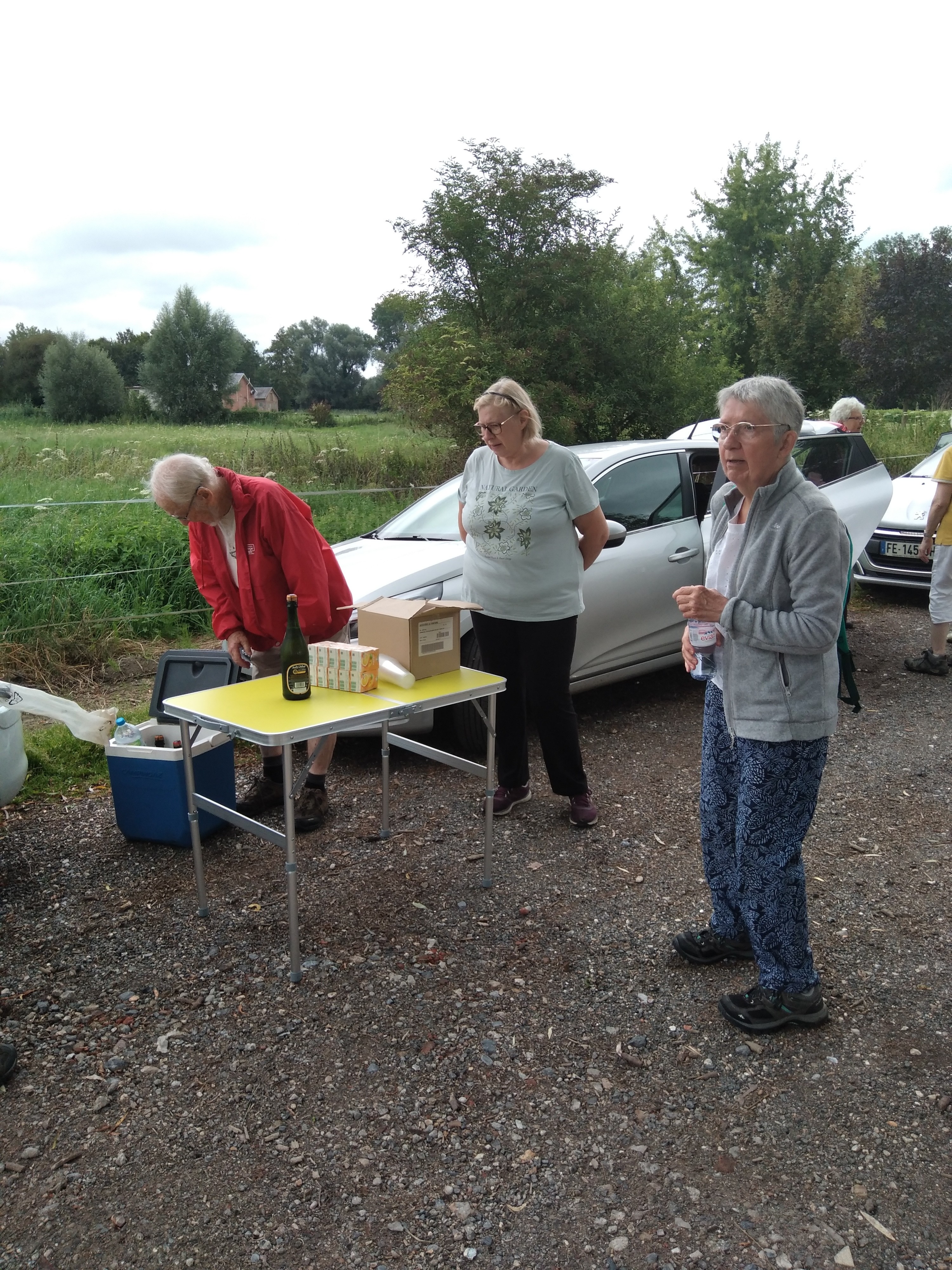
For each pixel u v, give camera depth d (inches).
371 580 178.1
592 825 151.9
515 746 153.7
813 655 90.6
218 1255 74.0
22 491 416.2
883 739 194.4
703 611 91.4
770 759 92.5
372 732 167.8
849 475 251.8
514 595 139.7
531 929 121.9
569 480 136.9
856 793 167.5
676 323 550.0
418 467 481.4
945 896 130.9
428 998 107.0
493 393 132.5
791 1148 84.3
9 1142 86.4
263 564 137.2
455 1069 95.1
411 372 516.7
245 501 133.5
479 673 131.0
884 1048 98.2
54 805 160.2
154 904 128.6
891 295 1087.0
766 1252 73.4
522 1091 92.0
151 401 2119.8
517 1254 73.7
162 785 139.9
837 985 109.7
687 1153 83.9
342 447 526.6
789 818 94.7
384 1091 92.2
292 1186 80.7
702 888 132.8
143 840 145.8
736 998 102.7
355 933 120.8
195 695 119.2
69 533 286.4
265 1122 88.2
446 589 178.2
